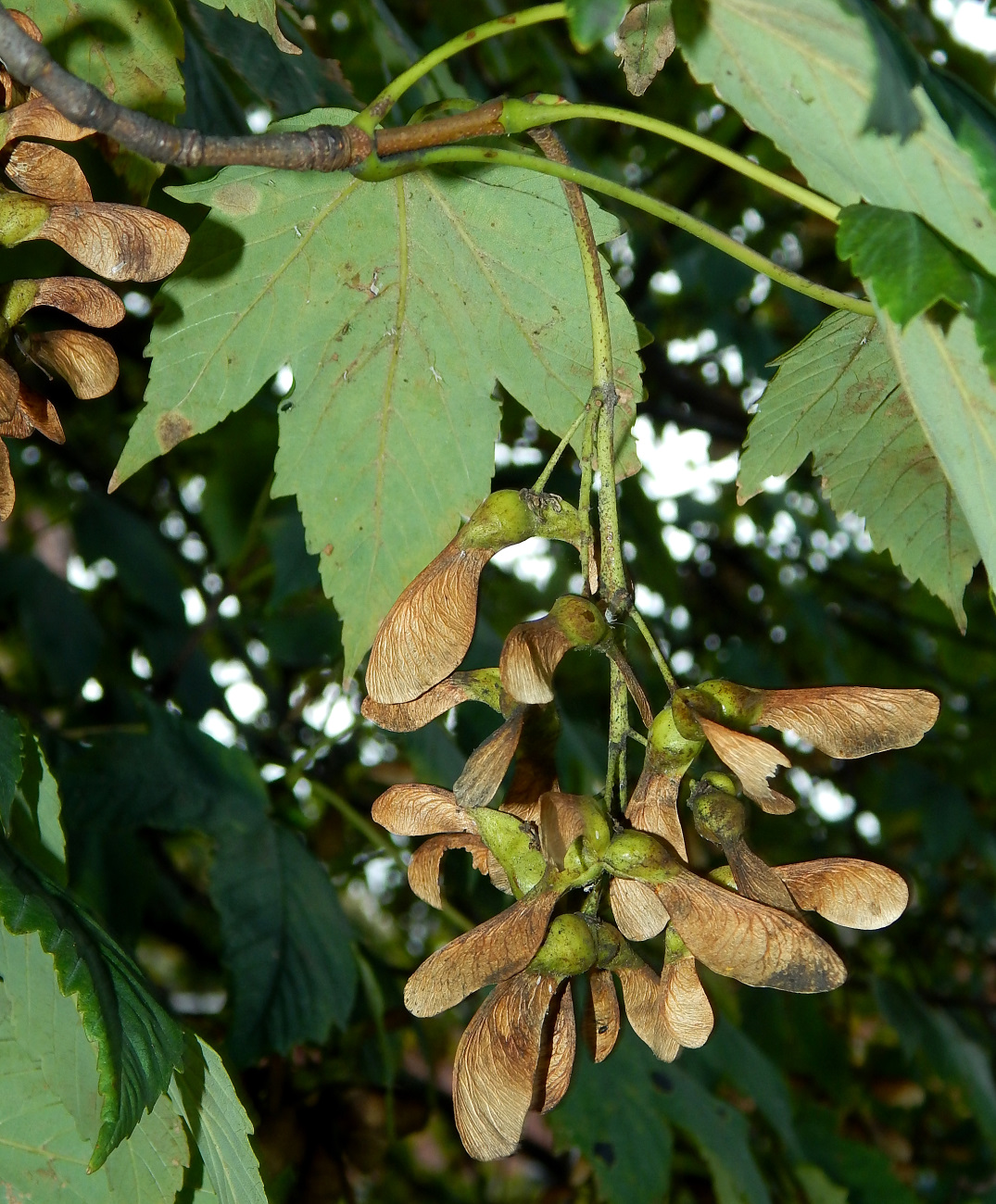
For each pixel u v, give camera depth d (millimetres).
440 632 394
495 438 449
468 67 796
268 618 842
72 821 554
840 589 1465
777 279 396
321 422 444
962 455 386
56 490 1132
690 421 1188
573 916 374
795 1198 804
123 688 851
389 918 1313
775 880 374
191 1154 407
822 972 361
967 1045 1164
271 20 427
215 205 428
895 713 379
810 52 408
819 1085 1095
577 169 391
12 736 410
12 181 375
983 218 406
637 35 450
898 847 1608
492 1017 367
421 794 395
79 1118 382
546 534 398
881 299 369
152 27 433
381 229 440
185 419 433
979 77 1008
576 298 443
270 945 562
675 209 393
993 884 1590
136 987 389
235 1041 546
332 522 444
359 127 381
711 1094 719
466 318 447
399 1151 1177
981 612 1450
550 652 368
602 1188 609
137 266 370
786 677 1336
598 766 739
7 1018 404
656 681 968
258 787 601
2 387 372
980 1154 1403
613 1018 380
